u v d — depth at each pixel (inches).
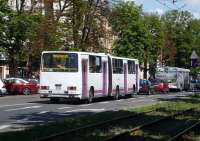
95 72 1480.1
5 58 2015.3
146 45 3083.2
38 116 987.3
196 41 4628.4
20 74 2379.4
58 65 1384.1
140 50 3021.7
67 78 1376.7
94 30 2369.6
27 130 716.0
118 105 1386.6
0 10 1863.9
